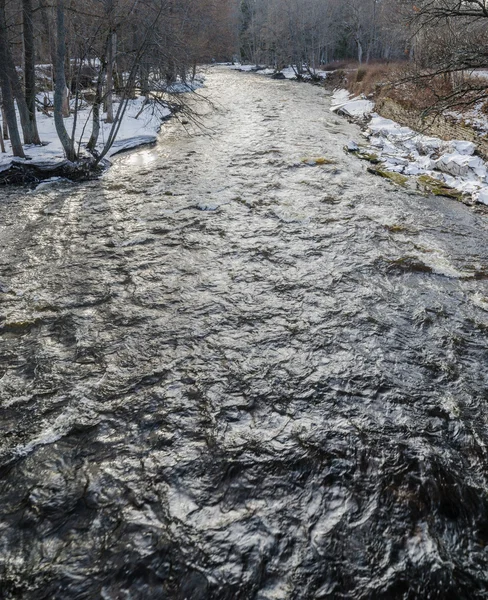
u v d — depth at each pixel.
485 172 11.90
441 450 4.30
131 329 6.05
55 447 4.30
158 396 4.93
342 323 6.18
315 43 44.06
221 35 39.81
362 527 3.60
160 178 12.12
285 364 5.43
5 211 9.88
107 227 9.16
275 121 19.12
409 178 12.20
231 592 3.15
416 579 3.24
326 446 4.33
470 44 11.23
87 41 12.29
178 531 3.56
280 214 9.67
